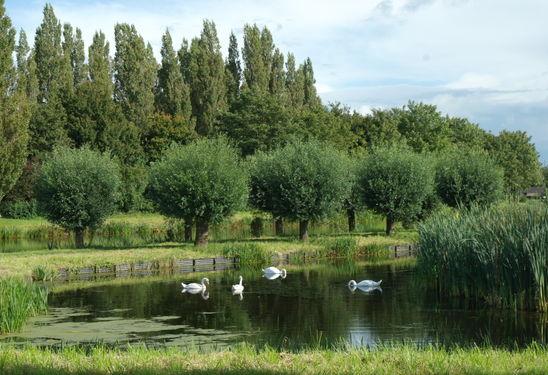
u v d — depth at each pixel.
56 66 82.06
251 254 35.34
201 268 33.88
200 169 35.72
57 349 15.98
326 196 39.94
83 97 73.94
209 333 18.22
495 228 22.06
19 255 33.28
